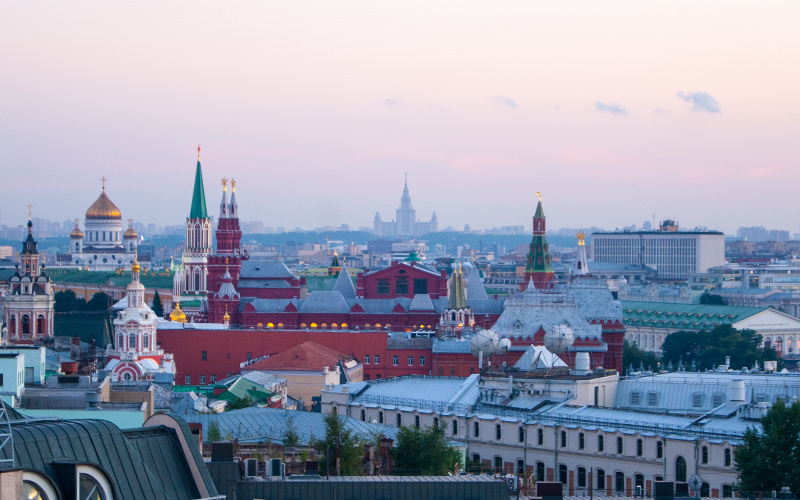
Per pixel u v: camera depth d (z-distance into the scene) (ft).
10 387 443.32
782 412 452.35
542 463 594.24
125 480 255.09
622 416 594.65
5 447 221.46
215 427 533.14
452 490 326.65
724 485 526.16
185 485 273.13
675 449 542.98
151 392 496.64
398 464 499.51
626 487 559.38
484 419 624.18
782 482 442.50
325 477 346.74
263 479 333.83
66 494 231.50
